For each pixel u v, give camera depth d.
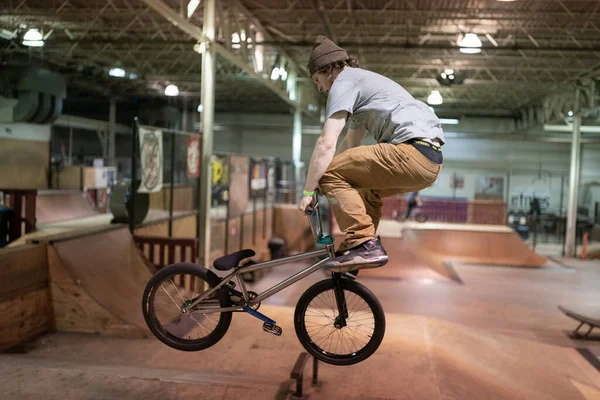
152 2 7.88
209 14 10.16
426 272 14.12
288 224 19.06
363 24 13.70
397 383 4.65
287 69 18.92
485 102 24.94
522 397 5.05
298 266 16.22
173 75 19.53
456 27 13.72
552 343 8.73
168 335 3.36
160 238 8.80
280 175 20.14
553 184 27.64
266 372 5.04
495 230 17.44
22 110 15.65
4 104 15.70
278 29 14.55
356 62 3.14
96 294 6.47
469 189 27.98
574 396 5.69
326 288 3.20
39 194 10.86
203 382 4.14
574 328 9.74
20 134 17.08
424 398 4.34
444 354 5.71
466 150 28.14
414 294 12.12
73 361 5.06
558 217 24.61
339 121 2.87
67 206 11.59
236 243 14.00
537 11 12.14
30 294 6.11
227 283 3.25
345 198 2.91
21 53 16.09
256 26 13.89
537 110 24.41
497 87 20.61
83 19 13.41
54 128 22.39
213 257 12.00
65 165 18.27
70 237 6.93
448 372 5.02
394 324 7.05
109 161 22.48
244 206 13.97
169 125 24.44
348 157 2.91
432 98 17.59
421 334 6.55
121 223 9.17
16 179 16.86
